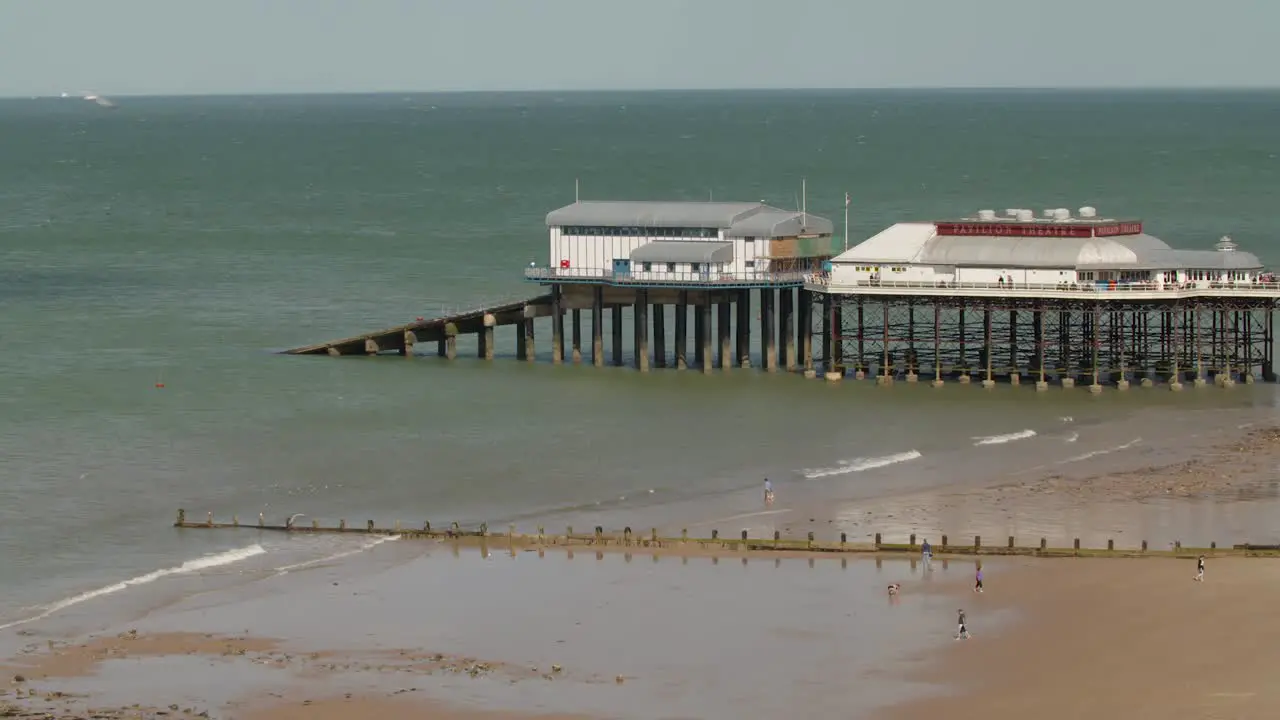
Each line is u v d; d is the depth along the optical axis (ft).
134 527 370.32
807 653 283.18
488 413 485.97
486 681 271.90
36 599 319.27
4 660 282.36
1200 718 252.42
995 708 258.37
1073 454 425.28
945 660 278.87
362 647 289.12
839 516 369.50
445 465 426.92
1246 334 518.37
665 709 260.21
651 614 304.71
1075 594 310.24
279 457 435.94
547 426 469.16
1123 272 506.07
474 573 331.36
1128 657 278.26
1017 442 440.45
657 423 471.21
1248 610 298.97
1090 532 352.08
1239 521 358.43
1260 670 271.28
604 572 330.54
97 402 501.15
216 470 422.41
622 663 279.90
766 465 421.59
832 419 472.44
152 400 504.02
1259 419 463.01
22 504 388.57
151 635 296.30
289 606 312.29
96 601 317.01
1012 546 337.93
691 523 367.25
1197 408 478.59
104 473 418.92
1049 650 281.95
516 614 305.73
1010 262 509.35
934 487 394.73
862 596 312.29
